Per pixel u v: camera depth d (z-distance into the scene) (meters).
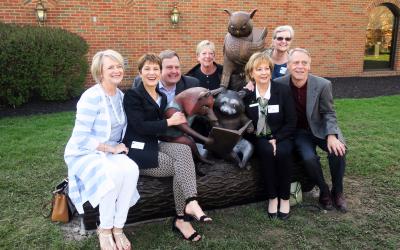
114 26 9.12
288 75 3.53
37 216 3.18
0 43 6.84
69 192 2.76
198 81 3.62
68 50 7.67
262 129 3.22
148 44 9.52
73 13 8.70
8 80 7.14
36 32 7.33
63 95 7.98
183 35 9.77
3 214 3.19
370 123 6.15
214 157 3.28
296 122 3.29
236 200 3.28
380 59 12.98
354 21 11.69
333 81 11.16
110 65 2.70
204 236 2.90
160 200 2.97
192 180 2.79
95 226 2.91
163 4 9.41
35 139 5.21
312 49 11.45
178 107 3.00
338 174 3.30
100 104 2.71
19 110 7.20
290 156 3.14
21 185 3.74
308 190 3.66
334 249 2.75
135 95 2.85
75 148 2.71
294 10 10.86
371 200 3.52
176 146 2.85
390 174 4.10
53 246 2.74
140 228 3.02
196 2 9.71
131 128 2.90
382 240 2.85
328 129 3.32
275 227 3.04
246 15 3.46
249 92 3.27
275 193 3.17
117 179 2.57
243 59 3.54
